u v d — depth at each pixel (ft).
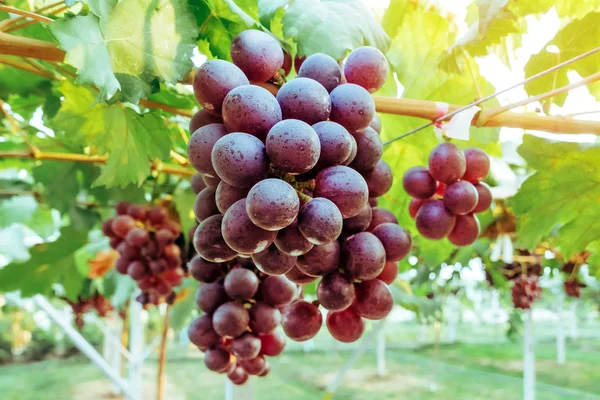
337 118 0.87
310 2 1.18
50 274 2.59
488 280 3.87
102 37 0.95
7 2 1.28
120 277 3.21
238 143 0.74
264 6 1.22
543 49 1.38
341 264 0.91
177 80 1.02
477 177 1.29
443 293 5.66
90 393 10.28
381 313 0.97
